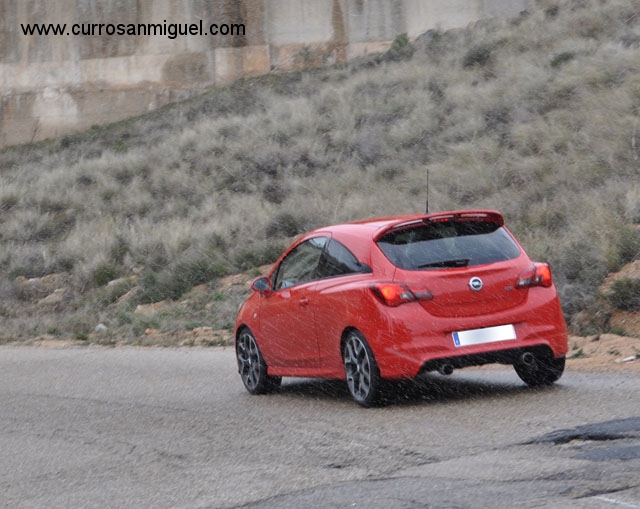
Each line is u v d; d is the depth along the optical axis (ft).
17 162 474.90
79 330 219.61
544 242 189.57
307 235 113.39
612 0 412.36
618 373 112.16
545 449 74.59
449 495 63.41
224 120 426.92
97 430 100.37
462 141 317.83
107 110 526.98
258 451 83.46
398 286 95.04
